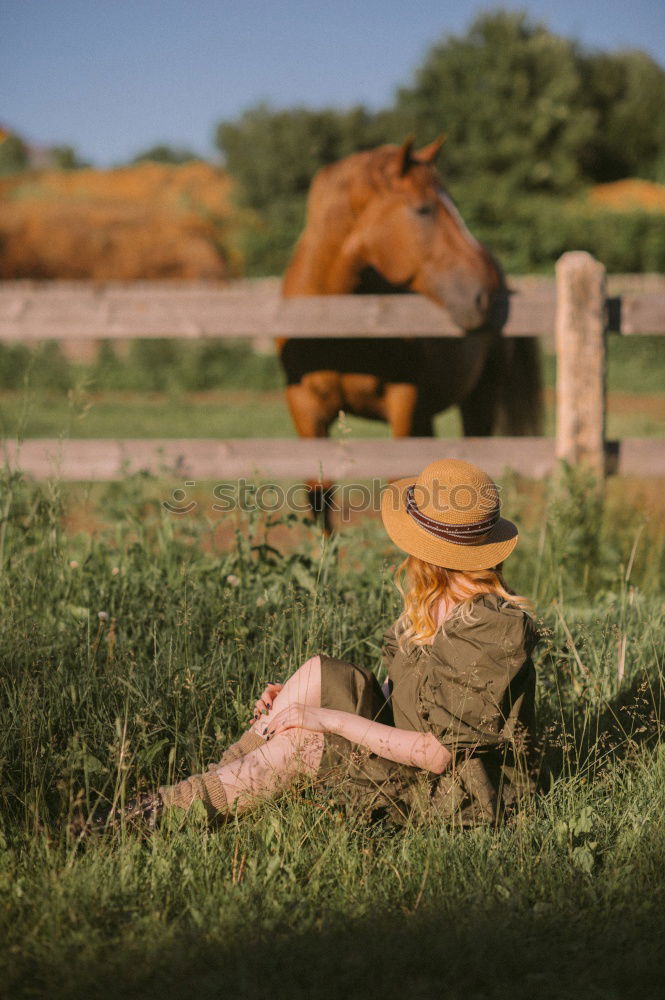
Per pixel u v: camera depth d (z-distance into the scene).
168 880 1.96
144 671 2.68
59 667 2.60
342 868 2.02
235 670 2.76
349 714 2.19
